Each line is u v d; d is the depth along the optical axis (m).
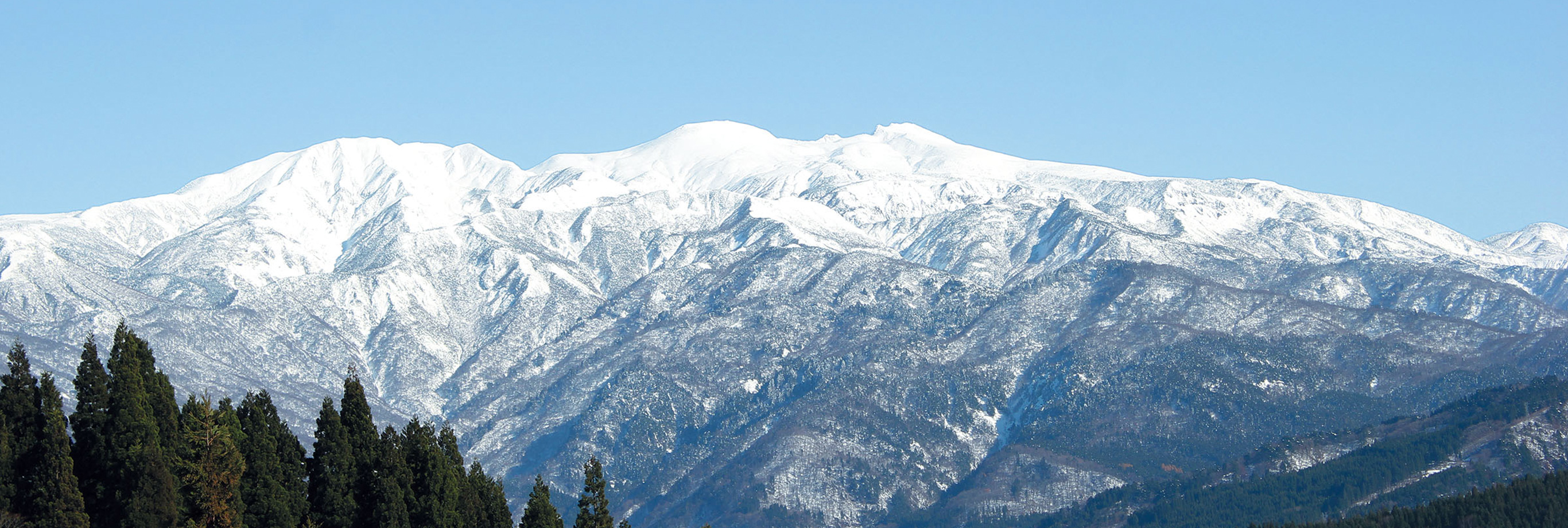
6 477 193.38
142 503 194.00
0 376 198.62
